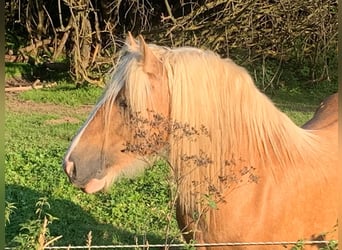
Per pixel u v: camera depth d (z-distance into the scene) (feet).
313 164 12.25
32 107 49.08
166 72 11.86
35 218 21.80
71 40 57.57
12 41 65.46
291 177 12.00
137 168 12.23
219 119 11.89
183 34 54.80
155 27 57.06
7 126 40.70
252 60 55.83
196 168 11.85
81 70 55.42
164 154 12.05
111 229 21.15
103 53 57.36
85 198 24.18
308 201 11.93
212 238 12.01
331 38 56.70
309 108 49.21
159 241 19.83
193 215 11.71
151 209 21.22
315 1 55.01
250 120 12.04
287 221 11.78
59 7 55.31
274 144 12.16
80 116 45.91
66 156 12.15
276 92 55.77
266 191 11.84
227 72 12.03
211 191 11.64
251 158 11.98
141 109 11.70
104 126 11.97
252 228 11.75
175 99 11.76
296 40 56.90
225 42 55.52
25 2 62.90
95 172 12.00
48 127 40.78
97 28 55.26
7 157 29.68
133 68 11.84
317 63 57.88
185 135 11.73
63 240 20.17
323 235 11.87
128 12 58.90
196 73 11.86
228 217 11.82
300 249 11.32
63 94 53.93
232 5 54.39
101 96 12.47
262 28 56.39
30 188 25.21
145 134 11.71
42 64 62.28
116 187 24.90
